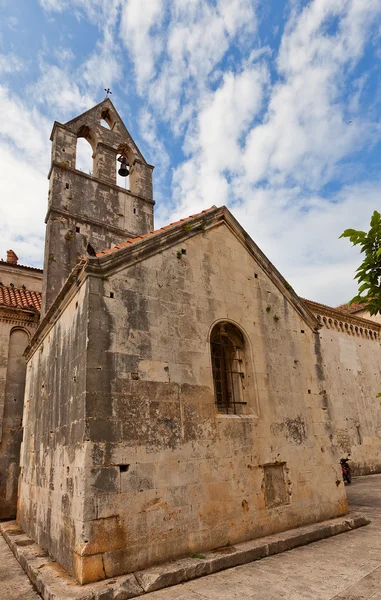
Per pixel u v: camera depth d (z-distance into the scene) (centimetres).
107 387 732
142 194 1666
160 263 909
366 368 2284
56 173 1462
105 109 1719
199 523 759
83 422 692
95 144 1644
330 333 2164
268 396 999
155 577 621
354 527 968
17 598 635
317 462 1031
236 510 823
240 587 611
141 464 721
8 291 1811
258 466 901
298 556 761
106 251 888
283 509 907
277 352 1077
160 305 873
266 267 1155
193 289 952
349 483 1745
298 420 1038
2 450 1455
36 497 1001
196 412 841
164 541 702
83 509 637
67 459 761
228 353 1026
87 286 785
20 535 1038
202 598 573
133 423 738
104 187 1562
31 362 1359
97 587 584
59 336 968
